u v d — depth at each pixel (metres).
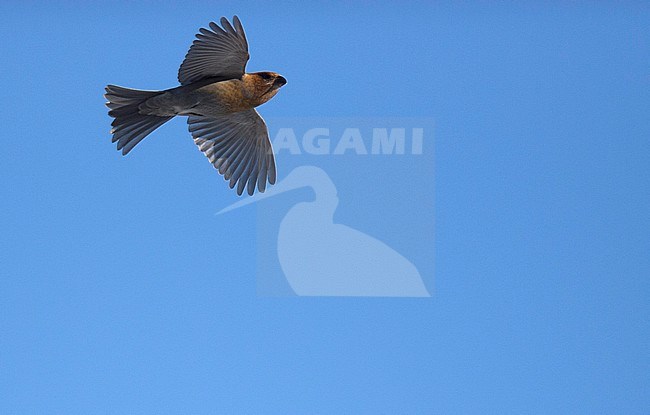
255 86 10.73
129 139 10.81
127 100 10.75
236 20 10.01
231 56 10.43
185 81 10.73
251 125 11.55
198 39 10.25
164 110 10.77
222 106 10.77
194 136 11.59
